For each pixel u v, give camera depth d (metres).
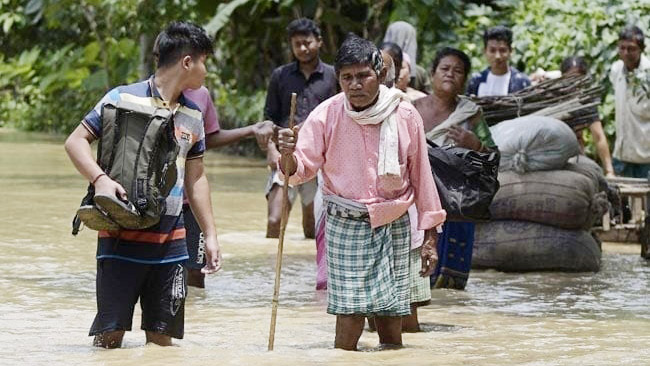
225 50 26.05
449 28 19.77
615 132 16.17
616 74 14.67
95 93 34.41
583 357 7.11
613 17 17.19
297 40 12.34
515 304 9.34
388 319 7.35
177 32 7.00
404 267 7.19
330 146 7.07
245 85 25.84
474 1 21.14
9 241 12.52
